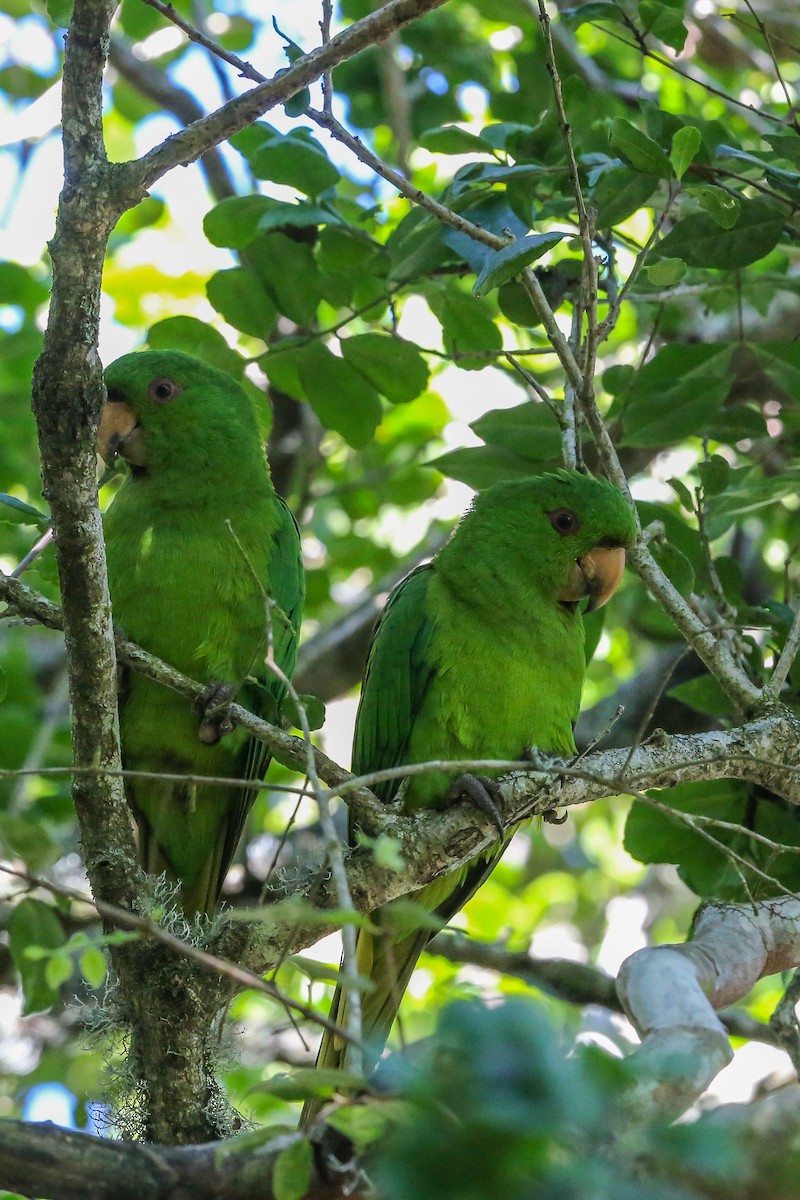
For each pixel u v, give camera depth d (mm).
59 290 6211
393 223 13250
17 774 5836
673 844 9414
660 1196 3699
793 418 11344
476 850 7500
